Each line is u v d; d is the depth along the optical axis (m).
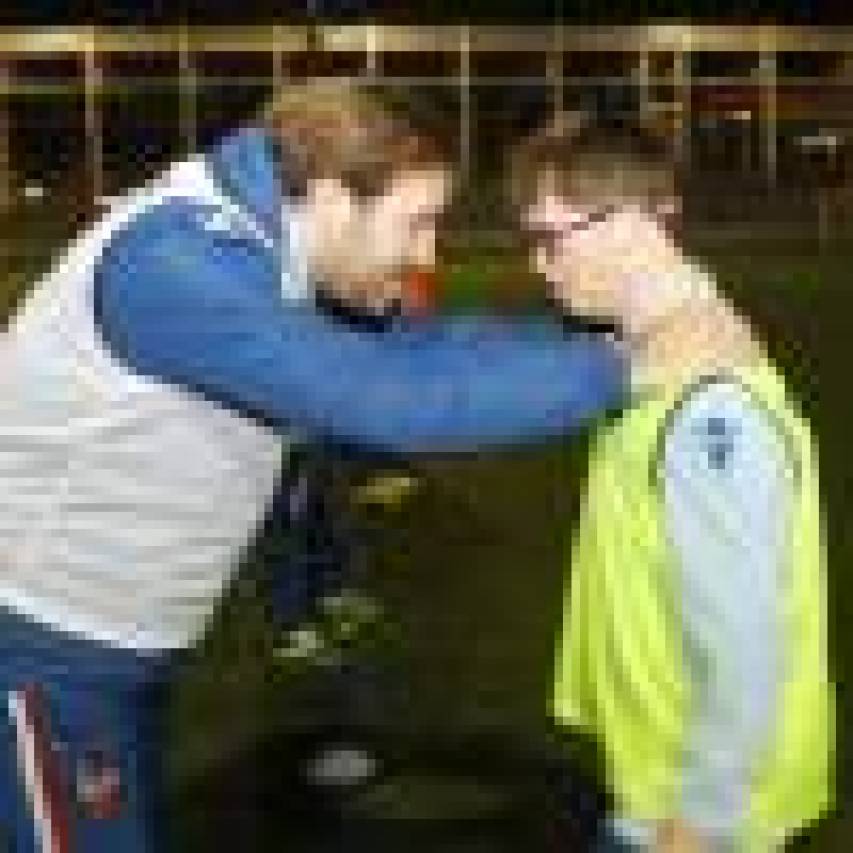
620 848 3.29
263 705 5.37
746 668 3.19
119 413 3.10
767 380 3.21
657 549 3.19
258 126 3.17
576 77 25.91
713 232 20.36
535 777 4.81
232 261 3.09
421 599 6.34
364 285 3.12
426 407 3.09
